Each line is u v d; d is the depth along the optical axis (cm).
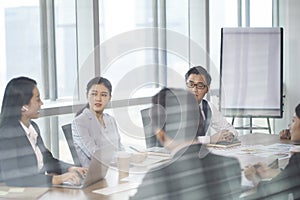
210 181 205
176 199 196
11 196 197
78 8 396
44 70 356
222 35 524
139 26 461
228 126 336
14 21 331
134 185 210
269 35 520
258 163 258
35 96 258
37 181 214
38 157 243
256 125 518
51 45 366
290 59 546
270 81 518
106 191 204
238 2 579
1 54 318
